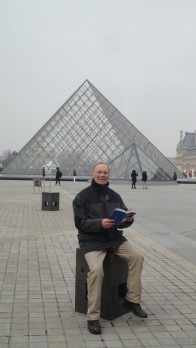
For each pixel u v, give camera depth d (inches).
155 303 259.9
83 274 234.4
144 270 345.1
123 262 233.1
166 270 346.0
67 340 199.5
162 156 3031.5
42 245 447.5
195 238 517.0
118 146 3120.1
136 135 3134.8
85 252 226.7
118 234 235.5
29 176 2942.9
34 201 1045.2
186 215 770.8
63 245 448.1
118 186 2086.6
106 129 3223.4
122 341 199.9
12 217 698.8
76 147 3154.5
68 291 280.5
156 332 211.9
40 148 3144.7
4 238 488.7
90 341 198.8
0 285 292.4
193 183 2800.2
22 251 413.4
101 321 225.8
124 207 245.0
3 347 189.5
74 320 226.4
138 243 467.8
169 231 572.1
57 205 827.4
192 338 205.3
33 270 337.4
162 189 1829.5
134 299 228.4
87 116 3302.2
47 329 212.7
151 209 882.1
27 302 255.8
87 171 3048.7
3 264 357.1
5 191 1470.2
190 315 238.5
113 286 226.4
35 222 636.7
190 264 368.8
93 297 211.5
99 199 237.3
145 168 2497.5
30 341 197.2
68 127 3243.1
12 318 227.8
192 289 292.2
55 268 345.1
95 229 220.2
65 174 3041.3
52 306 249.1
